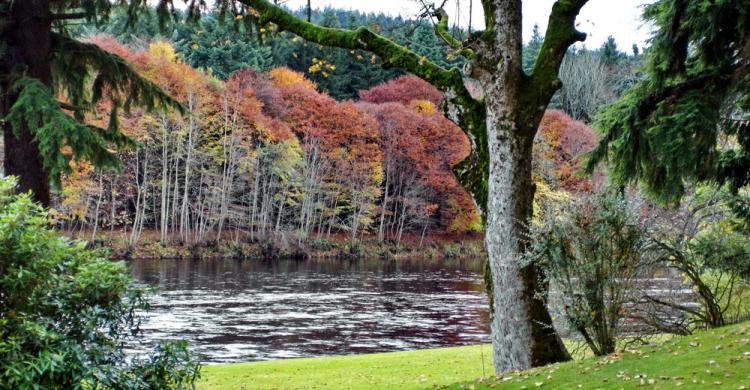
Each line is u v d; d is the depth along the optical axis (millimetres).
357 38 8758
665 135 9492
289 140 46219
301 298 26609
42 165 10531
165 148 42594
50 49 11086
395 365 12273
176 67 41625
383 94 56562
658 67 9773
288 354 16188
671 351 7211
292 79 52094
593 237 7859
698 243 9969
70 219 39812
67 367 4859
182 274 33500
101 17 11656
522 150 7789
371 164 50312
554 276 7812
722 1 8703
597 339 8078
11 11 10531
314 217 50781
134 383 5387
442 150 52969
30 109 9195
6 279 4832
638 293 8344
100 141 11164
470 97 8406
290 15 9109
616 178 10727
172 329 18938
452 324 21250
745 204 11102
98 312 5199
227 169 48625
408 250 52188
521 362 7656
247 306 23922
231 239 46125
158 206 48719
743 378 5879
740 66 9398
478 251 53812
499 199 7805
